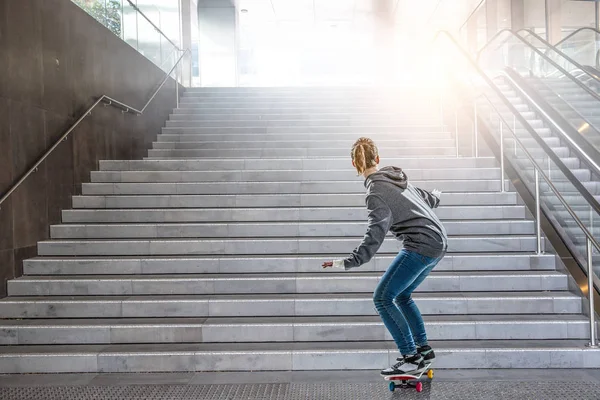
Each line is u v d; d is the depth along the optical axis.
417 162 6.54
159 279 4.45
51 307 4.18
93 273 4.73
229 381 3.43
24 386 3.37
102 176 6.32
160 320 4.07
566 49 9.19
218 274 4.67
